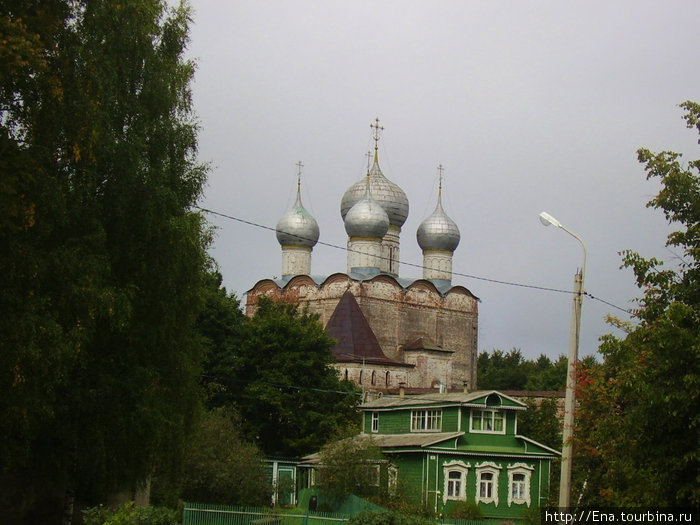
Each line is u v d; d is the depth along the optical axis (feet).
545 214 93.15
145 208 99.96
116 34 102.68
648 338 75.87
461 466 169.07
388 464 158.40
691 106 82.23
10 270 80.79
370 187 342.23
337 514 133.18
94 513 97.25
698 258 77.10
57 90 86.02
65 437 97.60
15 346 79.15
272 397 213.66
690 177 80.53
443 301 330.75
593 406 109.19
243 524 133.18
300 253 339.36
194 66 116.88
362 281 313.53
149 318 103.86
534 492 174.50
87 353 96.37
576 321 89.92
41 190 84.69
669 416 73.97
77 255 89.45
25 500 109.29
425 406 180.24
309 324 233.96
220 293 234.17
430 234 343.05
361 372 291.17
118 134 102.01
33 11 84.69
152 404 101.65
